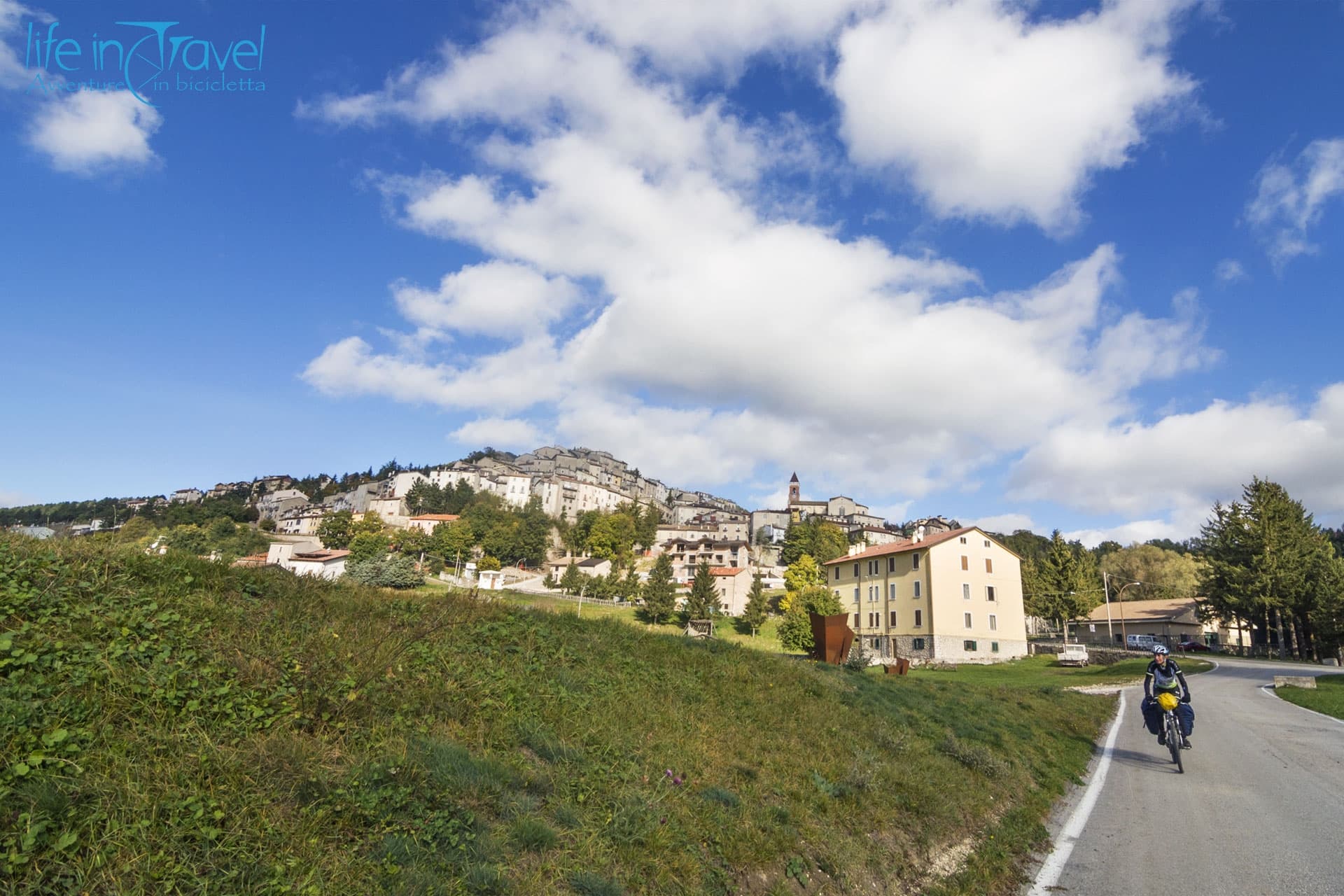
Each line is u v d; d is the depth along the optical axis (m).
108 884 3.18
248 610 7.43
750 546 161.75
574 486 182.38
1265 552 56.91
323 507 178.62
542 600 14.70
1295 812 8.67
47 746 3.90
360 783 4.48
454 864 4.04
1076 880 6.31
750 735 8.38
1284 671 41.00
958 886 6.07
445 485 181.25
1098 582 87.69
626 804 5.44
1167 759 12.86
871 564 71.12
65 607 5.87
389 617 8.87
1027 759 11.43
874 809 7.16
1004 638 62.69
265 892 3.38
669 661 10.89
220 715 4.91
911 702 13.56
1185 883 6.17
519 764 5.61
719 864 5.24
